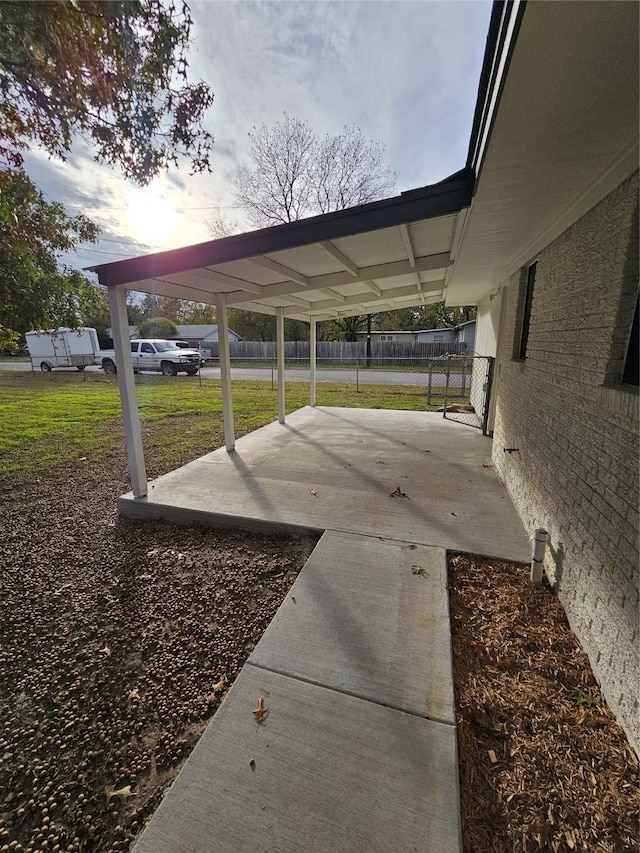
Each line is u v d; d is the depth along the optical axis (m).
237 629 2.21
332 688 1.70
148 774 1.49
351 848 1.15
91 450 6.08
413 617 2.12
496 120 1.42
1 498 4.23
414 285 5.66
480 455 5.06
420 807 1.25
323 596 2.30
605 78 1.18
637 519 1.46
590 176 1.86
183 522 3.54
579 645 1.93
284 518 3.30
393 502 3.60
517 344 3.92
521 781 1.35
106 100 3.30
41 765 1.53
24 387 13.48
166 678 1.92
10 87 3.17
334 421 7.22
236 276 4.02
